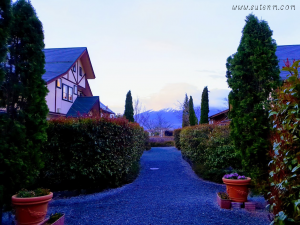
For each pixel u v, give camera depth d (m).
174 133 21.48
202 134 9.43
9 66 3.96
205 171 7.84
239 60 5.09
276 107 2.88
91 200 5.50
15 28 3.99
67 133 6.00
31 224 3.23
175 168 10.25
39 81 4.20
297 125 2.21
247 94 4.96
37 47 4.15
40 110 4.17
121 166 6.85
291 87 2.26
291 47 14.31
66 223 3.93
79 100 18.84
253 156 4.57
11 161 3.52
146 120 37.97
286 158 2.28
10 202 3.67
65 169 5.99
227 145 7.25
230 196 4.71
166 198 5.57
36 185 5.88
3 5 3.27
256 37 5.00
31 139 4.00
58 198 5.71
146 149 18.80
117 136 6.62
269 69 4.79
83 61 20.52
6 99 3.86
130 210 4.63
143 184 7.18
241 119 4.83
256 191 4.54
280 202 2.36
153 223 3.88
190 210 4.55
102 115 6.94
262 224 3.71
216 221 3.91
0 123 3.58
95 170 6.07
